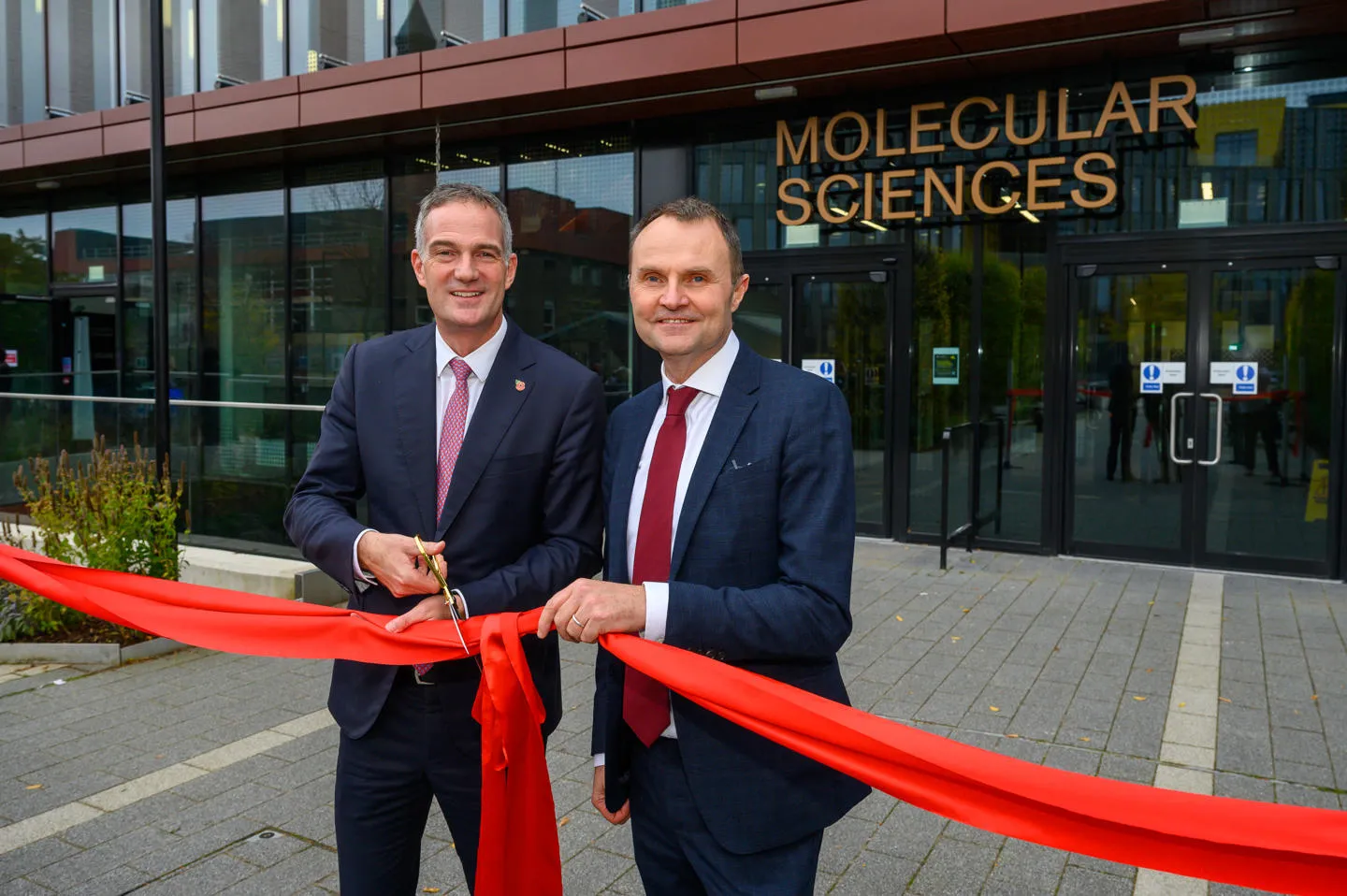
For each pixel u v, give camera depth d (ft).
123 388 41.70
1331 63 23.30
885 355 28.35
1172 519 25.44
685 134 29.94
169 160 36.58
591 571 6.77
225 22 37.24
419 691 6.55
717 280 5.61
